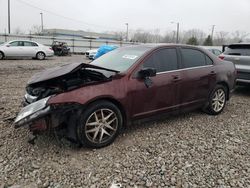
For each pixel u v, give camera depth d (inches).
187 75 171.9
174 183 108.8
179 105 170.4
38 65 540.4
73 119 128.8
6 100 226.5
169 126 173.5
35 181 107.6
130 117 147.2
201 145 145.8
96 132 134.3
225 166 123.5
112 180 109.6
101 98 134.2
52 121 123.7
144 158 128.4
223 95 205.8
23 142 140.5
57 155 128.1
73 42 1349.7
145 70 144.7
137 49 167.8
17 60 663.8
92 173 114.2
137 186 106.2
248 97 273.3
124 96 140.9
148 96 151.6
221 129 172.1
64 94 124.8
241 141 153.9
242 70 265.1
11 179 108.2
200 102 185.9
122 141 146.9
